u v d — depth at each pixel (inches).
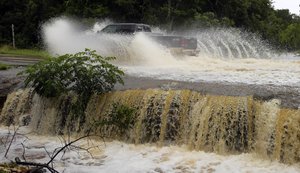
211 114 310.0
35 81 358.0
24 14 1178.0
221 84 377.1
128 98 342.3
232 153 299.4
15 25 1187.3
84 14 1072.2
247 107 304.0
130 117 323.0
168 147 314.3
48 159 288.4
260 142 294.0
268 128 292.5
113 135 336.2
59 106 359.9
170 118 324.5
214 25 1162.6
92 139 339.0
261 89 351.3
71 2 1099.9
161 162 284.4
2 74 469.4
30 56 756.6
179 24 1195.9
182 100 326.6
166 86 365.1
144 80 405.7
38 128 365.7
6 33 1174.3
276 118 290.7
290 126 284.0
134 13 1144.2
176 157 293.3
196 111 318.0
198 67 545.6
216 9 1330.0
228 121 304.8
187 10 1190.3
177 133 321.7
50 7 1135.0
